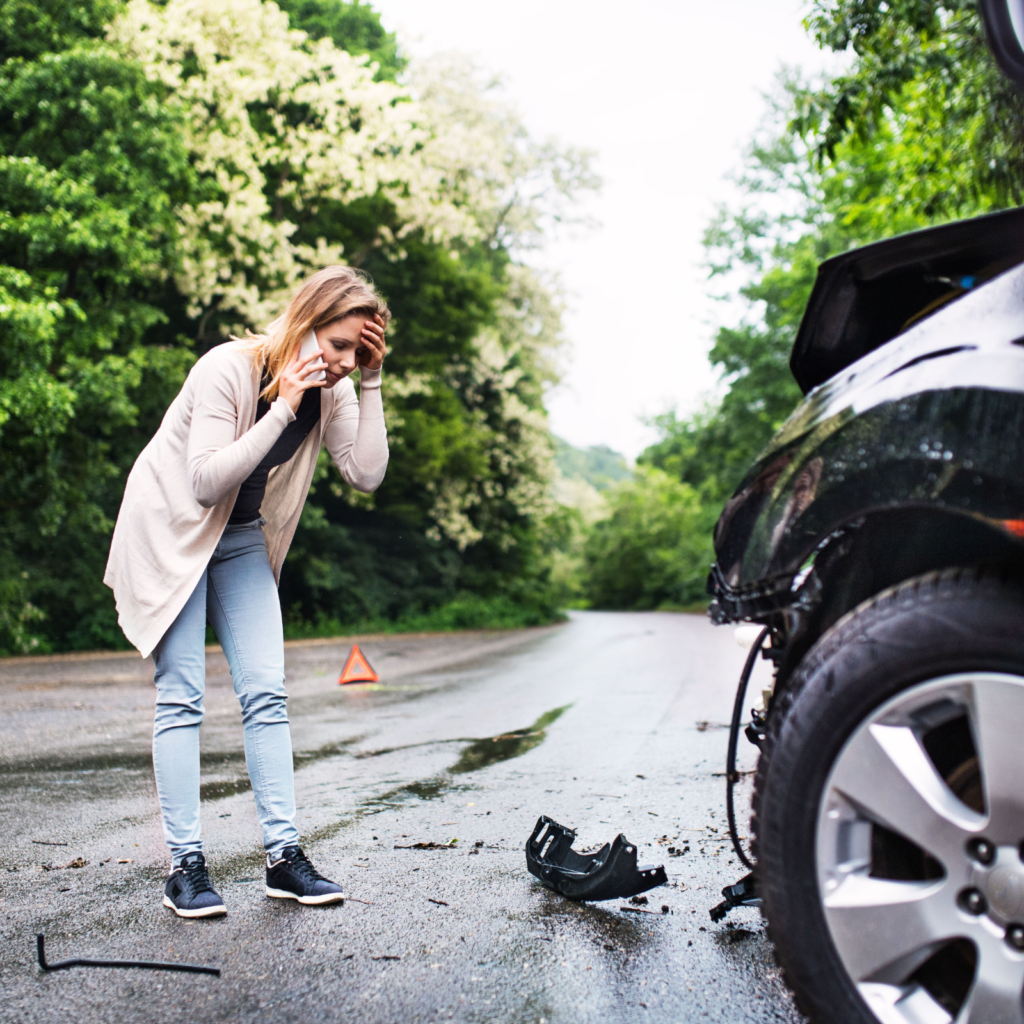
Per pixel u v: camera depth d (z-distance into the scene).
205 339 20.14
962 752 1.52
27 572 16.55
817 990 1.50
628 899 2.69
